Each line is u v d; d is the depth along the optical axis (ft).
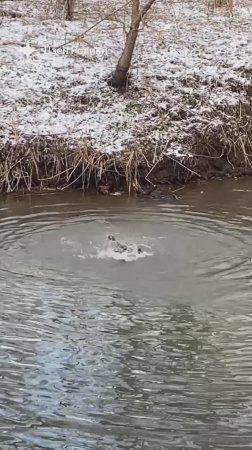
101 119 33.96
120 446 14.85
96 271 22.67
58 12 45.24
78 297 21.04
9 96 34.65
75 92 35.24
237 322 19.93
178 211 28.91
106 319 19.94
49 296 21.04
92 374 17.39
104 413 15.90
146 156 32.63
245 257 23.85
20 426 15.40
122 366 17.74
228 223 27.40
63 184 31.83
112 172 31.81
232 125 35.22
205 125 34.58
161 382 17.12
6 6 47.03
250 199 30.83
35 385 16.85
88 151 31.99
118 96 35.42
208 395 16.58
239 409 16.10
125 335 19.20
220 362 18.01
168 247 24.66
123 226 26.73
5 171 31.27
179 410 16.06
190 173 33.19
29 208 28.89
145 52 39.47
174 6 48.55
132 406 16.16
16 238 25.21
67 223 26.99
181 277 22.35
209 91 36.45
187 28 43.78
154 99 35.37
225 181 33.35
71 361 17.90
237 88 37.01
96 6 46.09
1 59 37.76
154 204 29.86
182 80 36.81
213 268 23.00
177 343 18.86
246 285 21.89
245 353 18.43
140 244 24.80
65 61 37.96
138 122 34.04
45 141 32.17
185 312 20.39
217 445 14.92
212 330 19.51
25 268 22.72
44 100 34.68
